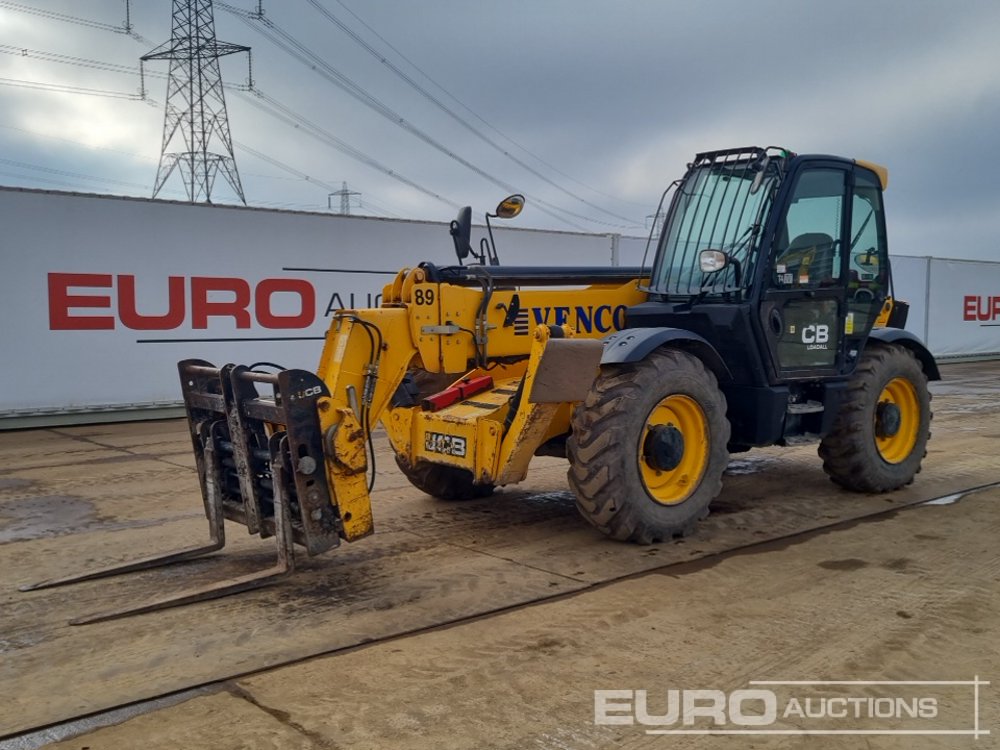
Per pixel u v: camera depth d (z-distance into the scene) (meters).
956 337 19.12
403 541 4.96
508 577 4.30
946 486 6.40
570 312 5.44
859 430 5.86
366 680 3.17
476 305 4.98
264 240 10.56
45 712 2.94
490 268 5.20
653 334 4.82
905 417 6.33
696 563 4.55
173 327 10.06
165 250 9.94
